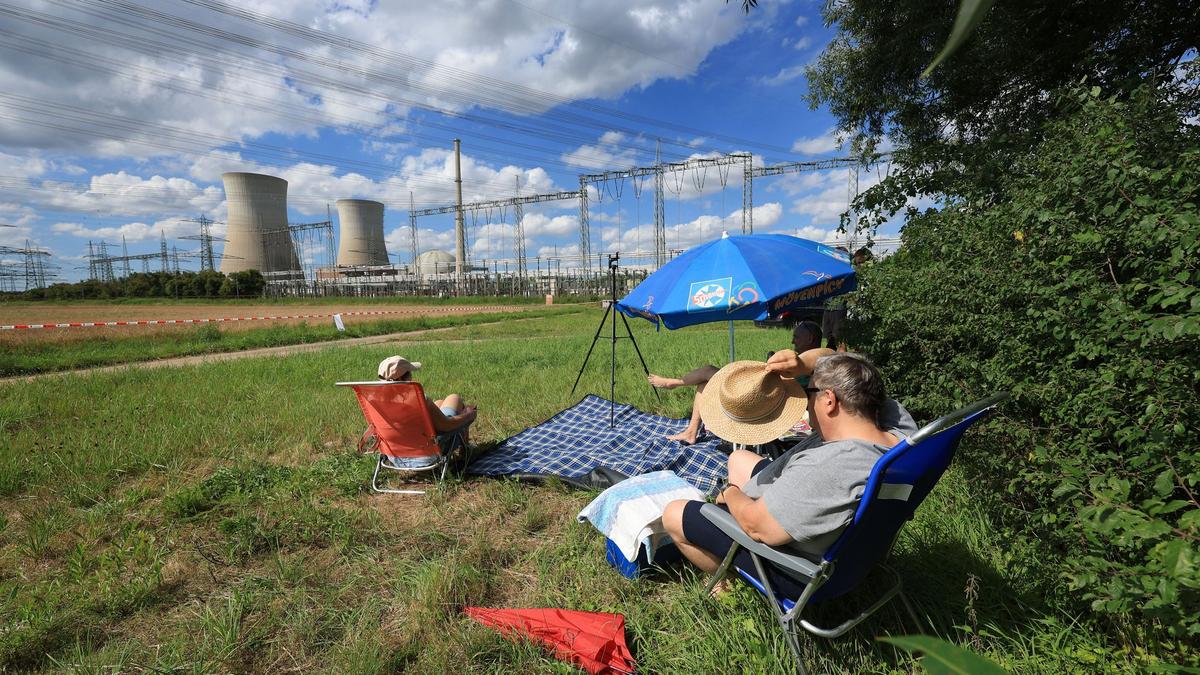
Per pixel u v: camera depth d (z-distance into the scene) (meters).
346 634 2.75
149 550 3.48
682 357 10.15
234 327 22.45
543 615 2.76
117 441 5.50
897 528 2.19
